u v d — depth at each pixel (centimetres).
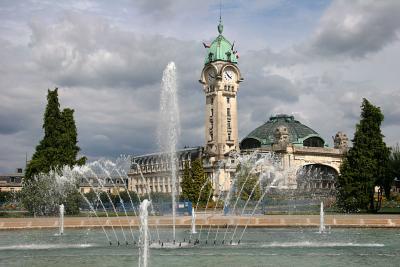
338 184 13238
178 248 5828
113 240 6881
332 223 8625
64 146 12469
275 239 6812
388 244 6184
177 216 11000
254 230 8244
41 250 5784
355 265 4675
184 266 4581
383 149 12581
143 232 4831
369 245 6075
